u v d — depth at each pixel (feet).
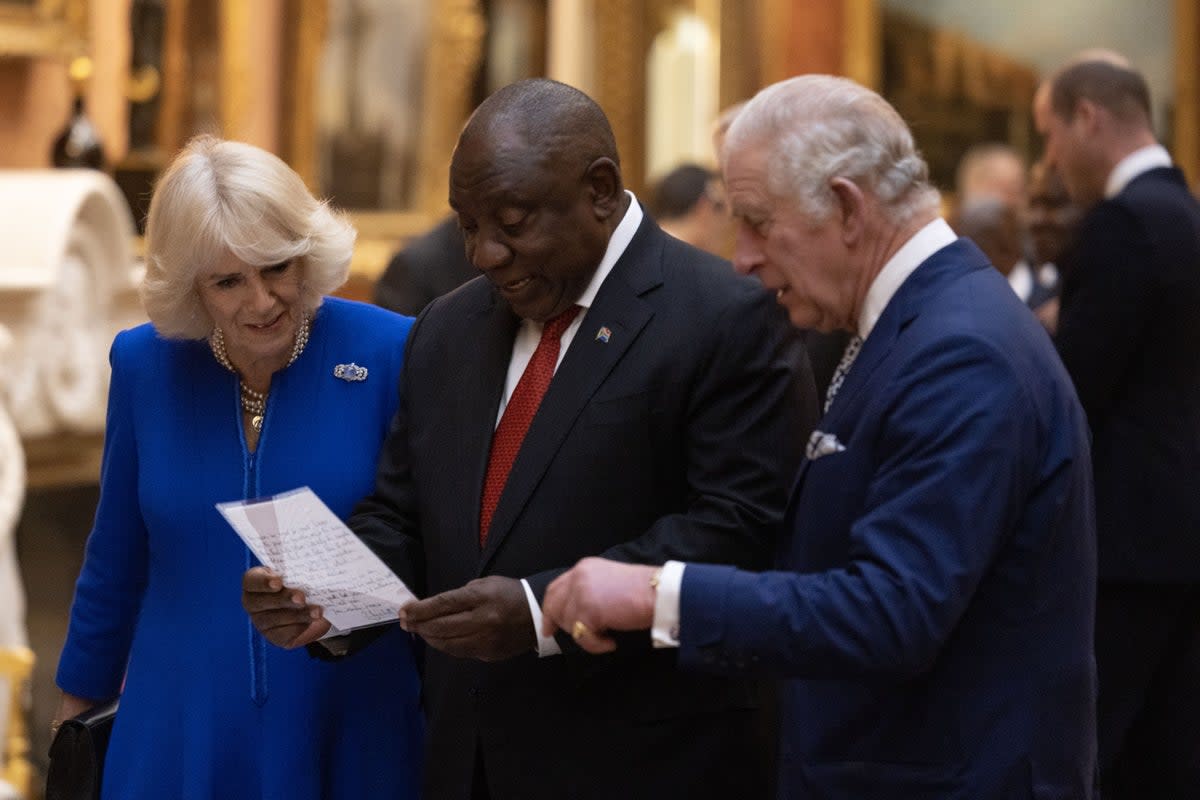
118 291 40.70
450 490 19.66
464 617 17.70
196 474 20.48
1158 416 27.73
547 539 18.89
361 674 20.62
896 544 15.29
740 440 18.78
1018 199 62.54
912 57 73.56
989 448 15.38
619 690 19.07
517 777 19.21
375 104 55.11
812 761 16.66
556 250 18.21
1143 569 27.45
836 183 16.28
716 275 19.51
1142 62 77.82
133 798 20.26
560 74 61.87
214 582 20.35
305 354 20.98
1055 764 16.03
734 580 15.72
